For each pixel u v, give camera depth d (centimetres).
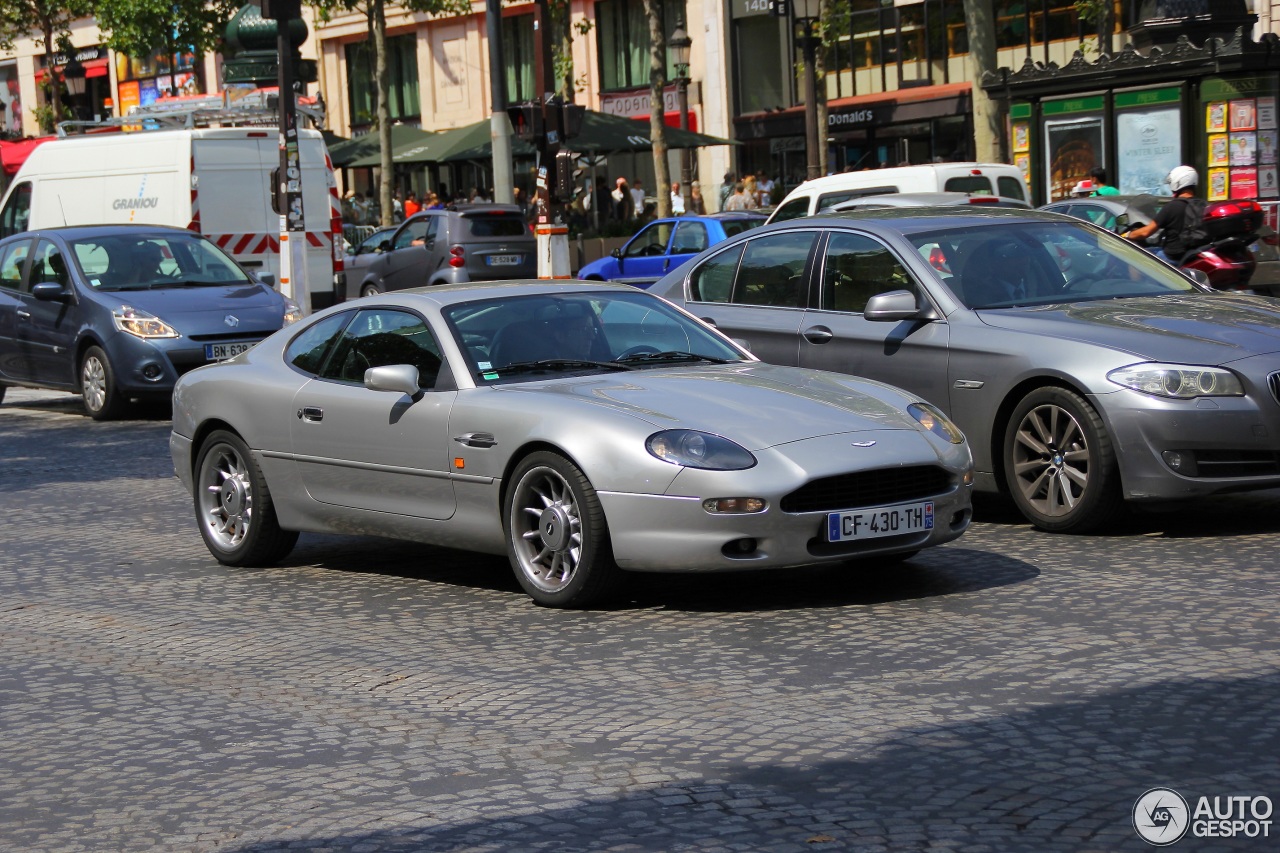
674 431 720
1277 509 920
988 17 2880
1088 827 446
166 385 1666
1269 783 475
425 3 4012
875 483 727
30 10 4866
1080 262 980
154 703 636
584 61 4869
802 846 442
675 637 695
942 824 454
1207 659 613
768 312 1033
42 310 1764
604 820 472
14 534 1059
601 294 870
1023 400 881
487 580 841
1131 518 914
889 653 650
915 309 921
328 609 794
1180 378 825
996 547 857
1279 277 1750
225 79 3083
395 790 512
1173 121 2250
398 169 5009
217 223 2302
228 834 481
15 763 568
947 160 4116
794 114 4341
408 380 798
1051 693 579
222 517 927
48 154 2448
